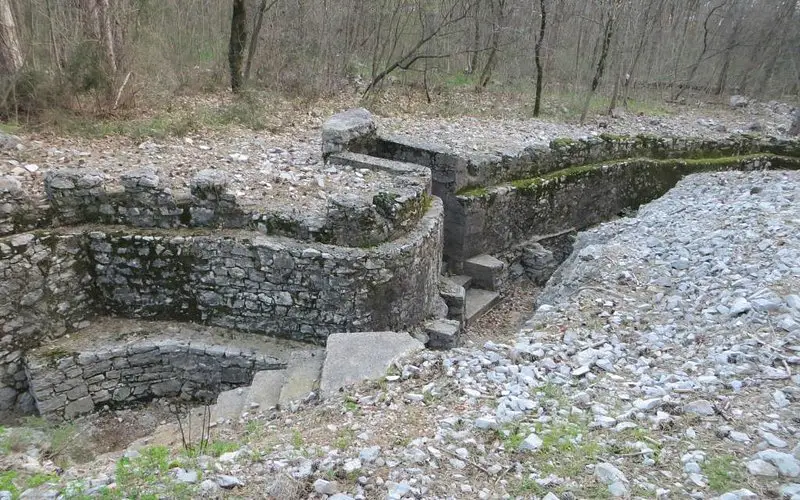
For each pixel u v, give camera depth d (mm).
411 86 14922
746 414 3586
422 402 3973
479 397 3973
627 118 14641
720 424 3512
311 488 3088
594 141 10492
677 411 3645
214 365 6055
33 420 5461
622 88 16672
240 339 6203
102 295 6320
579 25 16641
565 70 17078
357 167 7801
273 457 3410
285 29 13539
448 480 3139
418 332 6660
